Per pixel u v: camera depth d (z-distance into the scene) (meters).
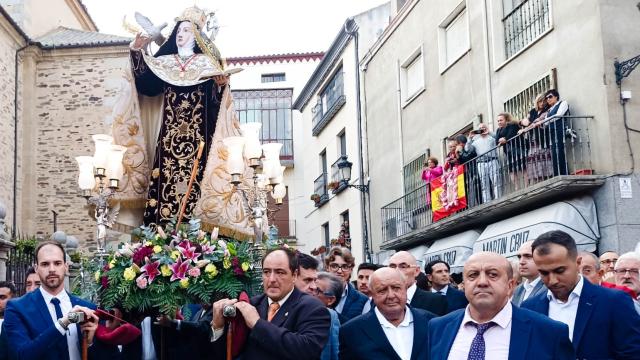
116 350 4.26
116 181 6.73
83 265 5.23
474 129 13.71
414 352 4.60
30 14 19.05
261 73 29.89
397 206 17.28
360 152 19.97
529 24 12.05
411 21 16.72
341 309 6.45
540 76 11.57
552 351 3.29
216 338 4.09
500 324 3.39
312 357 3.92
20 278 10.78
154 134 7.51
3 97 16.95
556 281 4.02
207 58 7.09
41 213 17.83
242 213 7.18
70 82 18.38
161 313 4.38
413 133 16.64
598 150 10.14
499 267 3.41
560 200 10.80
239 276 4.60
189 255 4.44
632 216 9.73
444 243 14.21
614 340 3.98
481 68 13.48
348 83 21.23
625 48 10.10
